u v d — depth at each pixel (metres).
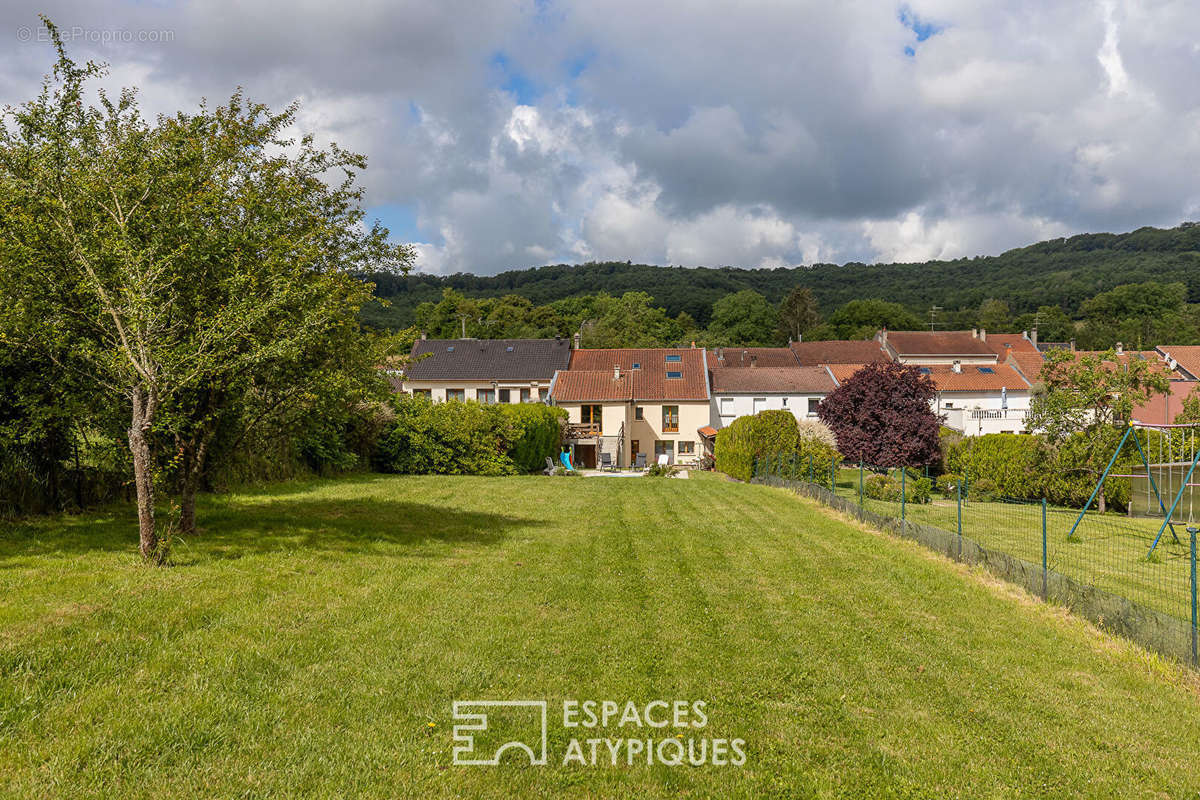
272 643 5.72
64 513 10.23
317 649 5.69
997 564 9.13
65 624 5.62
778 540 11.45
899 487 17.36
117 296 7.64
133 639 5.52
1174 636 6.18
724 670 5.75
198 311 8.23
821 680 5.62
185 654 5.38
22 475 9.80
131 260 7.24
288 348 7.96
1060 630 7.07
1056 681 5.76
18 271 7.31
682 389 41.78
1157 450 15.48
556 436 32.09
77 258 7.54
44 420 9.03
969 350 55.00
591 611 7.15
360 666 5.43
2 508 9.51
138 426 7.65
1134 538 12.34
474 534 11.08
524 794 3.88
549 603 7.36
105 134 8.77
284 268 8.72
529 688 5.24
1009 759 4.46
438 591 7.55
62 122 8.24
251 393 9.59
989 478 19.33
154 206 8.20
